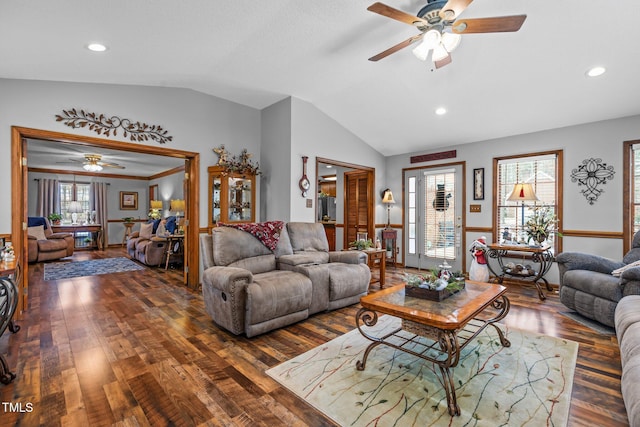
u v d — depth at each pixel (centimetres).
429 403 179
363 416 167
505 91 371
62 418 165
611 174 393
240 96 453
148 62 315
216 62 335
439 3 205
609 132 396
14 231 312
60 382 200
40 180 821
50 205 835
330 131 504
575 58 300
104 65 308
